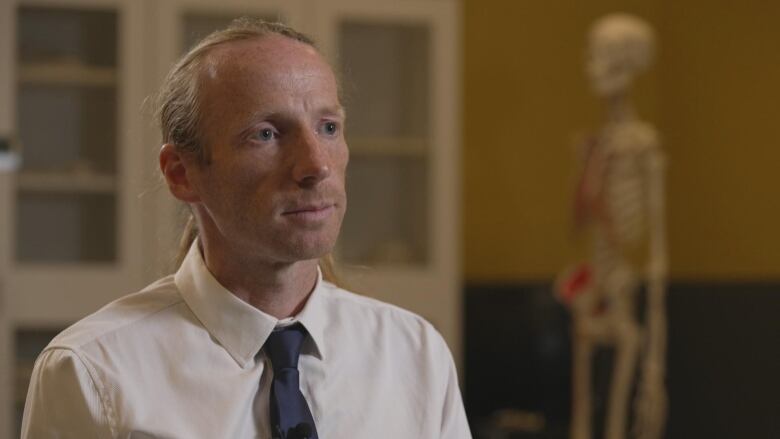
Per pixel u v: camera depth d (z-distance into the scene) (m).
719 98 5.09
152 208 4.53
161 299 1.79
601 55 4.64
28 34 4.50
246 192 1.66
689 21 5.30
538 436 4.89
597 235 4.62
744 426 4.79
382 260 4.83
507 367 5.21
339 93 2.00
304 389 1.77
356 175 4.85
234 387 1.72
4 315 4.44
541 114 5.38
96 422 1.66
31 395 1.73
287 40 1.72
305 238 1.66
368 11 4.79
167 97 1.78
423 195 4.89
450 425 1.89
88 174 4.54
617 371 4.64
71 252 4.54
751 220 4.85
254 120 1.65
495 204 5.32
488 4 5.33
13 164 4.44
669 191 5.43
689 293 5.12
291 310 1.80
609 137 4.61
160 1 4.55
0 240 4.45
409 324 1.93
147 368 1.71
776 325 4.65
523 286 5.24
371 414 1.80
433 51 4.86
